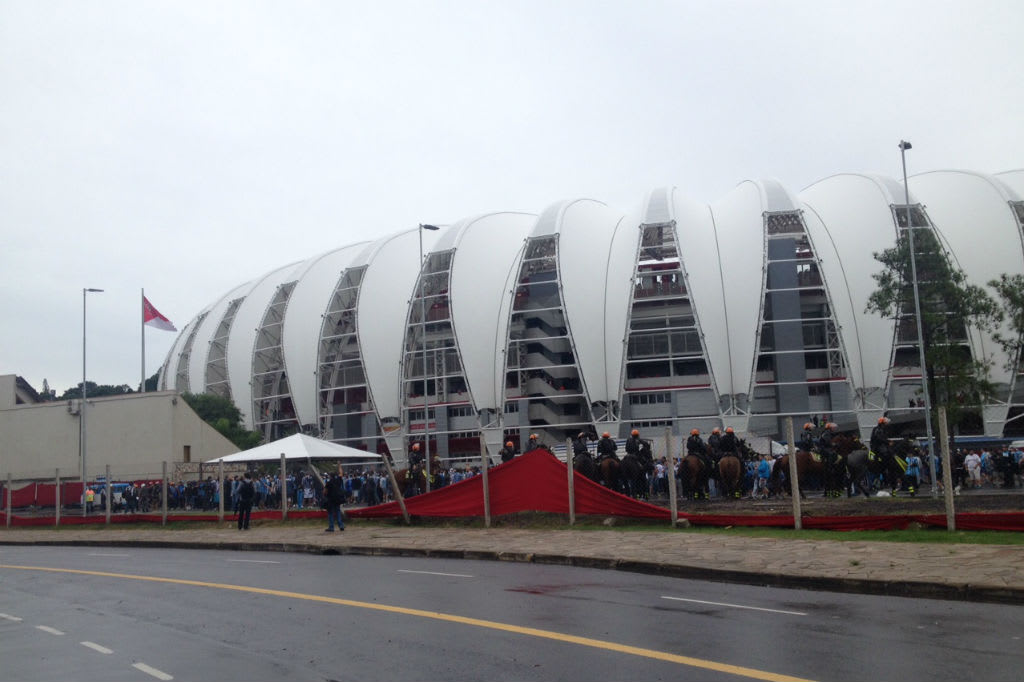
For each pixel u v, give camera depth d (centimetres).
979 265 7700
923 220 7788
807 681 833
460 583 1631
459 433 9162
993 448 5638
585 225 8950
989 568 1426
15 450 6312
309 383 9775
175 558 2494
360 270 9962
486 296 9000
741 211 8462
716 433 3372
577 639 1063
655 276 8550
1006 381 7288
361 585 1656
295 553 2508
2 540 3597
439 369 9169
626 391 8281
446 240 9375
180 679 956
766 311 8088
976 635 1030
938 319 4716
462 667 945
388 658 1007
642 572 1716
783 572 1492
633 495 3119
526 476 2761
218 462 3719
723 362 7969
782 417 7875
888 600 1302
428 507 2991
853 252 7969
